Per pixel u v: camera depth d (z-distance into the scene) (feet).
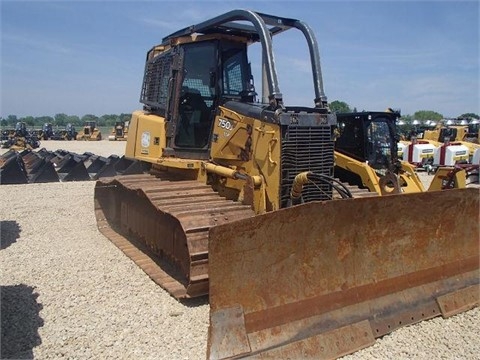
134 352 11.80
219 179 18.39
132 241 21.68
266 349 11.03
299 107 17.06
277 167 16.10
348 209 12.59
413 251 14.29
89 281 16.61
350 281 12.93
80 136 143.13
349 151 28.84
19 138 86.63
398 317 13.21
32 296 15.21
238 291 11.17
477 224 15.84
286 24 18.47
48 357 11.52
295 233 11.91
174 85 20.17
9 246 21.12
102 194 25.41
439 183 26.37
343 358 11.65
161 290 15.75
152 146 21.49
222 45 19.13
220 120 18.51
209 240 10.74
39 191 36.78
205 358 11.53
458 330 13.17
